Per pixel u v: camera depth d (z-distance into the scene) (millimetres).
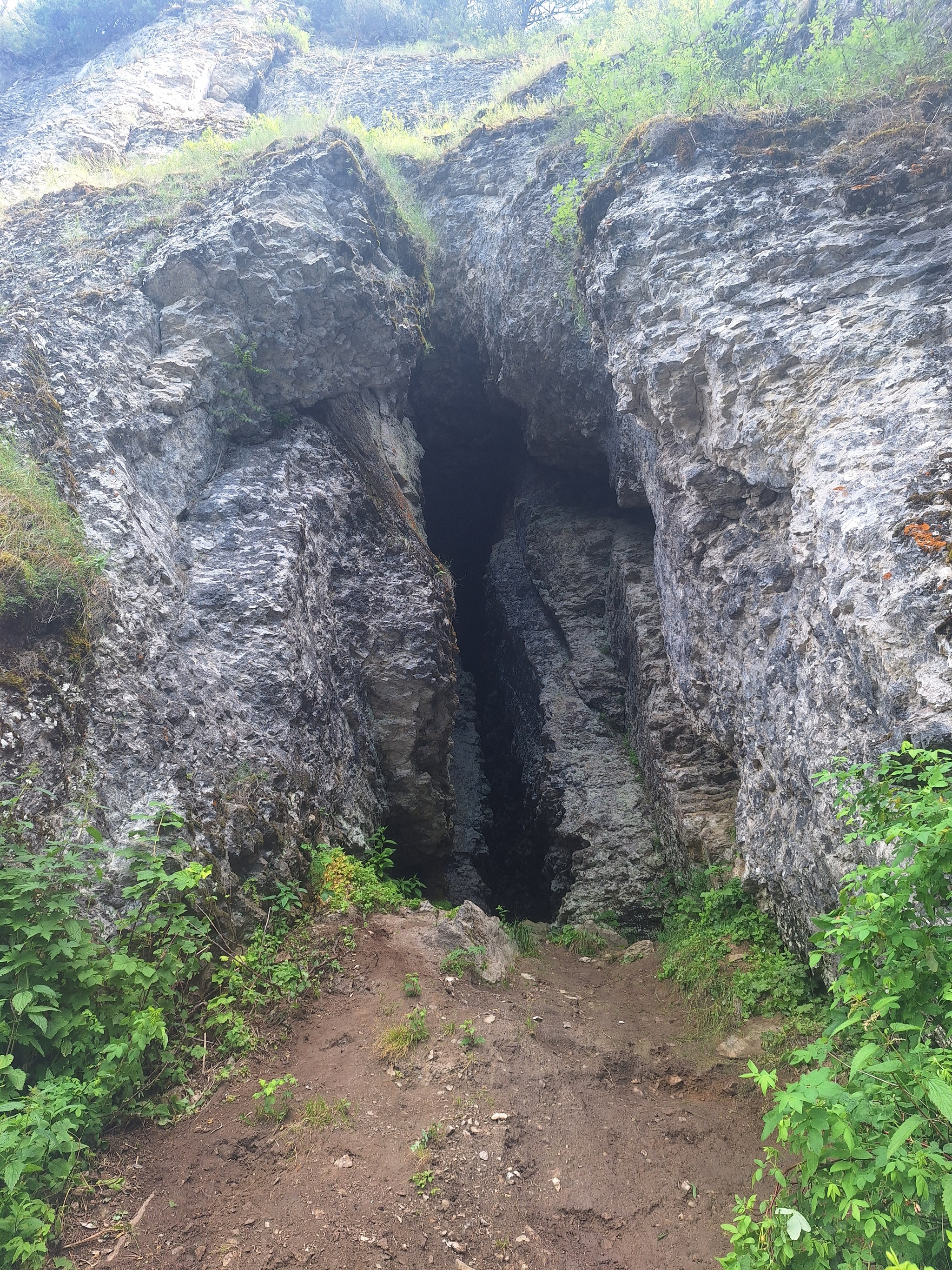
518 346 11125
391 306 9719
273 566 7086
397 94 17031
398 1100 3979
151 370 7215
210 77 16719
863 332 5234
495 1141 3777
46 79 18578
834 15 7617
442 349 13586
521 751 12969
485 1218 3379
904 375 4797
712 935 6199
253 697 6406
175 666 5707
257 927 5184
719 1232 3432
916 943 2396
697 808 8391
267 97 17406
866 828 3021
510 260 11117
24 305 6715
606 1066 4664
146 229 8320
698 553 7160
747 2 9164
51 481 5352
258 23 19000
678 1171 3816
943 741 3465
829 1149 2188
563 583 12758
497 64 17375
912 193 5590
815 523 4840
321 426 9141
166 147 13008
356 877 6105
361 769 8219
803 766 4996
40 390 5801
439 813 9453
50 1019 3559
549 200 10594
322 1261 3084
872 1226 1981
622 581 11156
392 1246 3172
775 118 6852
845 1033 4301
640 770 10609
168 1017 4184
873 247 5590
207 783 5406
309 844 6191
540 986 5793
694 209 6699
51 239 8359
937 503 3998
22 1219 2869
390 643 9055
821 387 5309
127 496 5961
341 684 8227
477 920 5988
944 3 6531
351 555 8977
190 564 6742
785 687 5516
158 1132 3717
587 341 10469
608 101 8711
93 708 4734
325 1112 3846
